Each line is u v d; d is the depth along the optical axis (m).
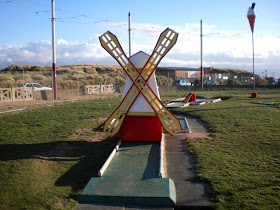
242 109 16.08
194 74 59.44
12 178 6.36
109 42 9.53
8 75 37.38
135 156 7.99
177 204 5.28
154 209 5.19
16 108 17.56
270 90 32.88
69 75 45.41
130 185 5.92
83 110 16.89
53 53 24.52
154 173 6.61
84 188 5.82
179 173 6.75
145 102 9.48
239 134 10.02
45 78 39.91
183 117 14.27
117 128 9.47
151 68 9.53
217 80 59.66
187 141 9.54
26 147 8.97
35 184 6.14
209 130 11.24
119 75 50.22
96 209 5.21
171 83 46.22
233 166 6.84
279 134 9.68
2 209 5.07
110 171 6.78
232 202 5.07
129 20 31.27
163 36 9.34
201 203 5.23
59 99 25.03
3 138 9.99
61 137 10.33
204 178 6.25
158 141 9.59
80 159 7.99
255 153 7.78
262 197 5.18
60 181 6.41
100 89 33.59
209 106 18.28
